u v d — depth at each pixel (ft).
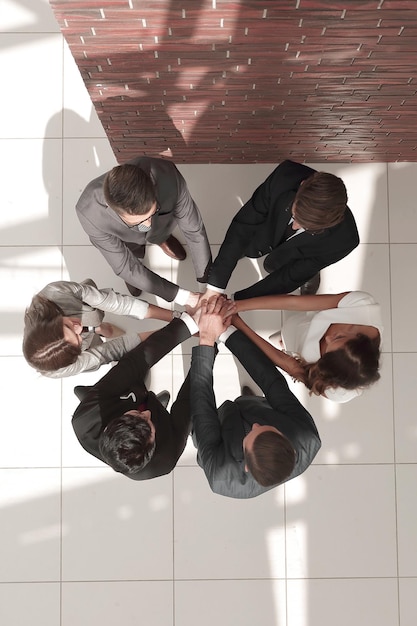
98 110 7.71
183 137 8.71
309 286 9.82
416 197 10.14
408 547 9.92
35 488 9.94
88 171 10.18
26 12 10.18
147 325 10.02
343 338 6.93
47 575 9.87
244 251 8.61
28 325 6.82
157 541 9.90
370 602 9.87
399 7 5.50
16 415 9.98
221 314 7.64
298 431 6.87
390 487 9.97
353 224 7.22
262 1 5.42
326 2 5.43
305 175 7.00
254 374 7.55
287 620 9.86
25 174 10.17
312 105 7.64
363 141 9.00
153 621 9.84
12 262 10.12
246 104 7.59
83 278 10.09
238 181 10.11
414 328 10.12
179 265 10.03
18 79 10.18
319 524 9.94
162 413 7.61
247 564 9.89
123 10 5.56
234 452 6.84
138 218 6.13
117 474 9.93
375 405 10.04
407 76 6.86
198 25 5.79
